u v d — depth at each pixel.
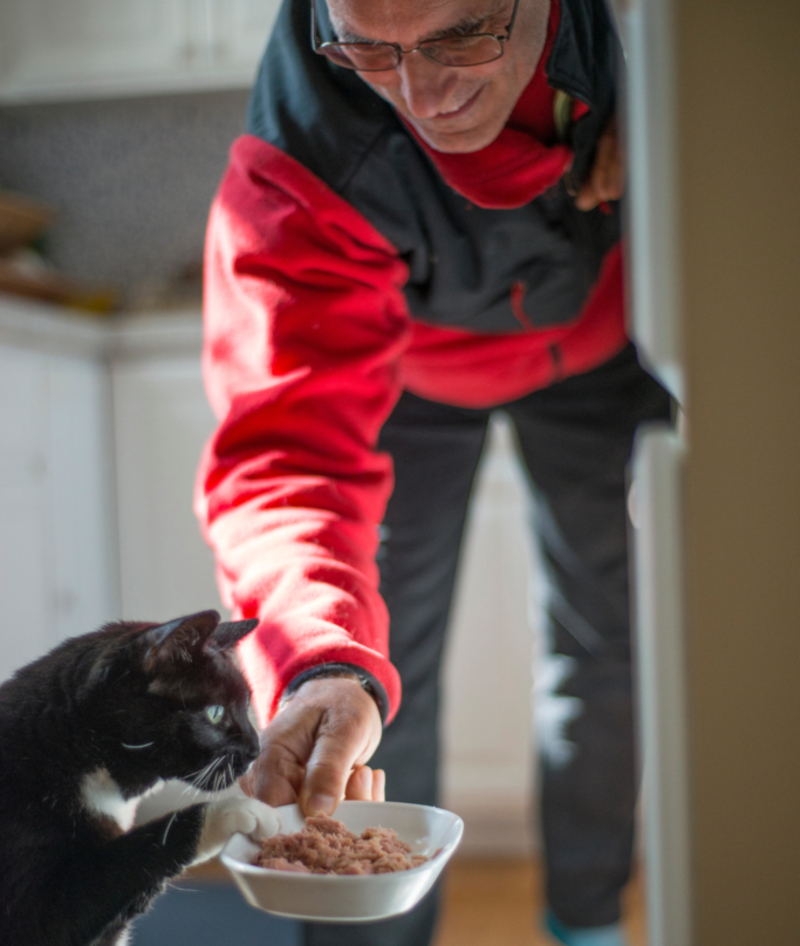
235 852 0.47
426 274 0.80
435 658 1.03
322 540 0.61
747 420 0.50
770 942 0.51
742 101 0.48
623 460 1.02
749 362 0.49
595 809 1.12
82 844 0.52
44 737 0.54
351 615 0.57
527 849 1.65
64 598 1.64
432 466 1.00
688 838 0.51
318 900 0.43
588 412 1.00
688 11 0.48
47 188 2.01
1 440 1.50
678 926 0.52
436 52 0.57
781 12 0.47
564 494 1.06
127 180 2.00
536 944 1.28
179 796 0.57
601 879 1.14
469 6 0.56
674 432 0.51
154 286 1.90
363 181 0.69
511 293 0.83
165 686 0.55
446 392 0.97
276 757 0.51
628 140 0.54
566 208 0.74
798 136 0.48
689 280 0.49
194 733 0.56
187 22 1.63
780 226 0.48
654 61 0.49
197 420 1.75
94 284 2.00
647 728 0.53
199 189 1.98
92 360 1.74
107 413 1.78
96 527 1.74
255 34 1.61
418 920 0.97
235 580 0.62
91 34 1.67
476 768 1.64
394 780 0.99
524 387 0.98
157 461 1.77
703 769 0.51
